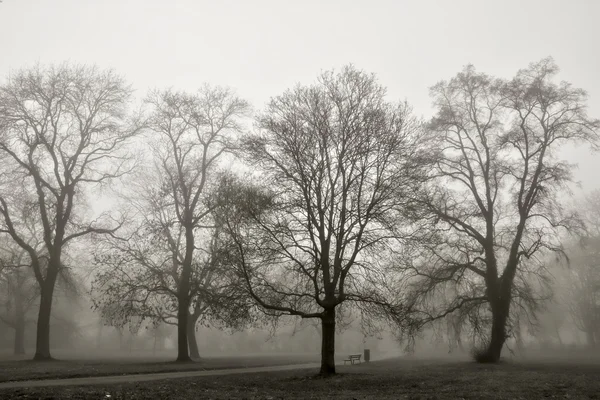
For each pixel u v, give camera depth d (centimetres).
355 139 2516
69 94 3491
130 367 2908
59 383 1934
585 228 3403
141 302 3388
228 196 2630
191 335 4253
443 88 3744
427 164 3409
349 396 1583
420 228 3231
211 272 3428
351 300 2584
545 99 3372
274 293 2659
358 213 2420
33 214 3800
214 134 3725
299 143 2478
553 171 3294
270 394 1658
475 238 3569
